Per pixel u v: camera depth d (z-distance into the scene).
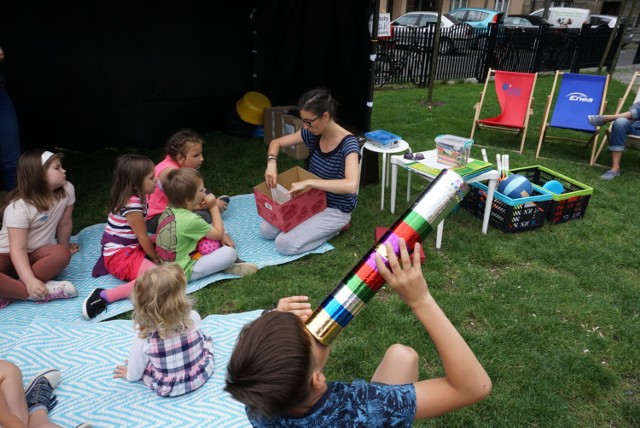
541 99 9.21
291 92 6.85
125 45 5.77
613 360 2.58
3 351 2.54
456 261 3.55
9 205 2.95
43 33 5.28
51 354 2.50
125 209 3.10
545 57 12.55
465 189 1.05
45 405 2.12
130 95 5.99
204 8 6.18
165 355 2.16
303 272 3.42
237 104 6.61
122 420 2.12
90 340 2.60
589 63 13.30
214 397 2.24
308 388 0.92
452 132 6.87
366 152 4.73
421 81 10.77
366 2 4.87
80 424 2.06
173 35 6.05
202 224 3.13
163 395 2.22
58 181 3.05
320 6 5.80
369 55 5.02
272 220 3.70
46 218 3.07
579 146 6.29
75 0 5.32
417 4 23.25
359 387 1.04
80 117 5.80
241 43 6.64
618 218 4.22
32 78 5.39
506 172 4.18
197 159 3.65
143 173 3.10
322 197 3.70
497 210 3.97
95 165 5.54
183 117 6.50
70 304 3.03
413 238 1.00
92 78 5.70
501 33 11.61
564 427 2.18
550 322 2.85
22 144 5.43
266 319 0.94
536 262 3.55
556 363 2.53
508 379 2.44
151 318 2.05
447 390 1.04
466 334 2.74
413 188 4.87
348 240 3.85
